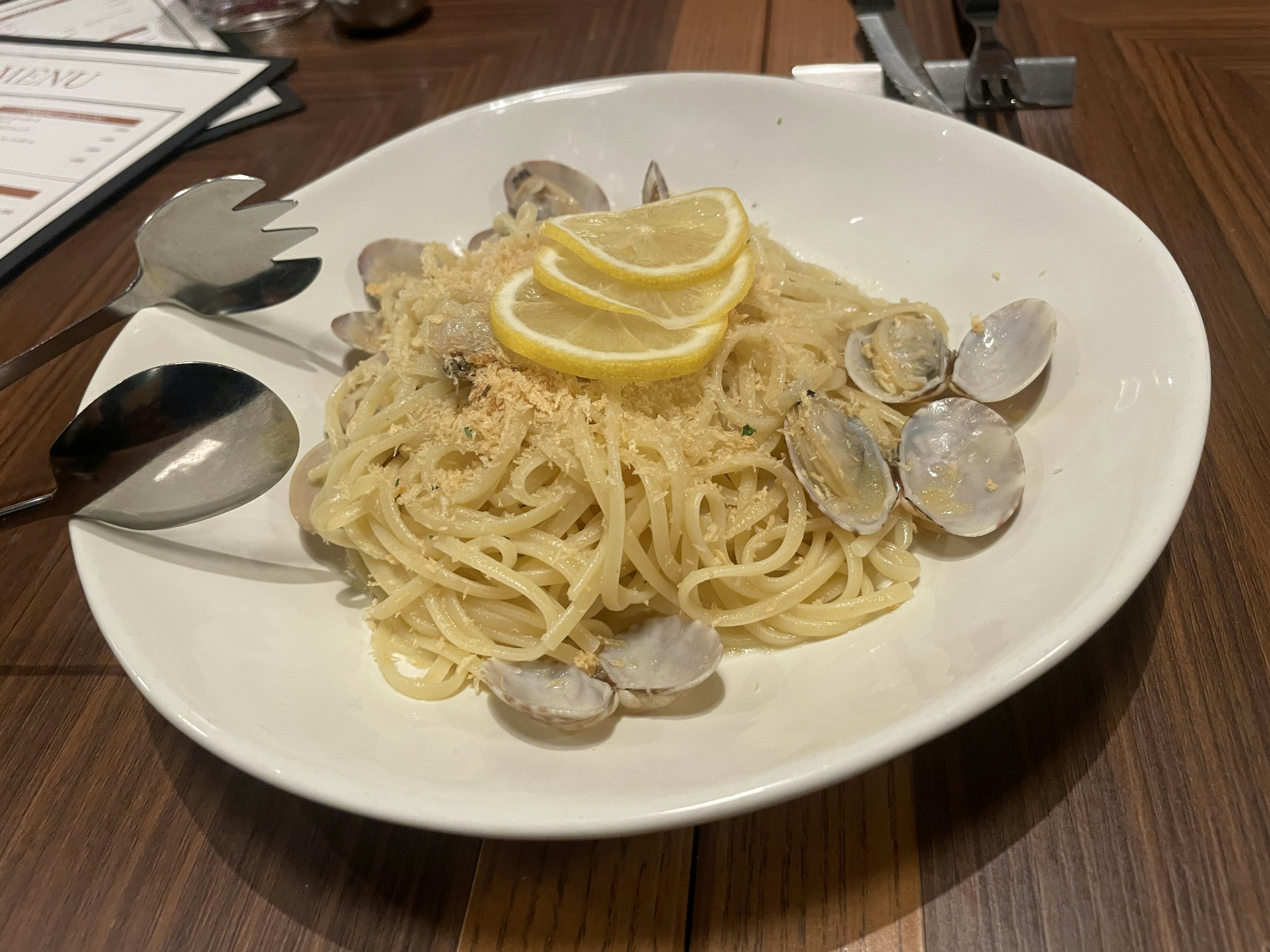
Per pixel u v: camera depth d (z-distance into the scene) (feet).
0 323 0.97
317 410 0.83
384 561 0.73
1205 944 0.50
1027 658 0.50
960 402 0.71
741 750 0.54
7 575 0.75
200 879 0.58
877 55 1.06
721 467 0.73
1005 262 0.78
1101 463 0.61
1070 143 1.00
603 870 0.56
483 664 0.65
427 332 0.78
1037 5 1.24
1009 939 0.51
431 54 1.34
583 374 0.68
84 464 0.65
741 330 0.78
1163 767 0.56
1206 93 1.04
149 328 0.77
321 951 0.55
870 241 0.88
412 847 0.58
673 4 1.37
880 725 0.50
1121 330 0.66
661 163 0.97
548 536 0.73
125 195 1.12
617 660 0.68
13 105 1.28
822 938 0.53
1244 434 0.71
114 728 0.65
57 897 0.58
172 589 0.63
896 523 0.71
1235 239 0.86
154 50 1.38
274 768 0.51
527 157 0.97
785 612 0.70
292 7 1.47
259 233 0.81
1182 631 0.61
